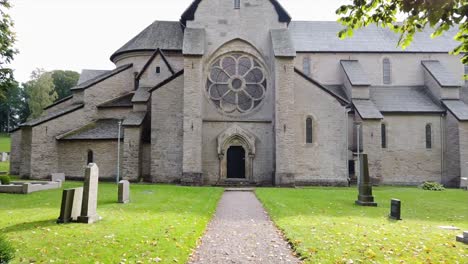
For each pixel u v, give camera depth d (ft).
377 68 135.23
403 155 122.21
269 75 107.96
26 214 49.16
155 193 76.48
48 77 262.67
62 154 112.06
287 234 38.91
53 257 29.01
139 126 105.09
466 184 105.70
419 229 42.42
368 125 109.91
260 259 30.96
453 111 118.42
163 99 106.63
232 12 108.99
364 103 117.29
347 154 106.11
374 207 60.90
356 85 119.55
